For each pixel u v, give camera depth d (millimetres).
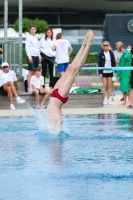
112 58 25703
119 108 22125
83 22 73750
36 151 8492
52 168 6906
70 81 10602
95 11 75562
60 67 23531
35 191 5598
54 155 8039
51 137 10547
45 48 23891
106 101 25688
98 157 7820
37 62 24141
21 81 25922
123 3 76188
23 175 6438
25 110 21203
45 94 22797
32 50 23922
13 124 13703
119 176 6371
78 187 5781
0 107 22453
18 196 5371
